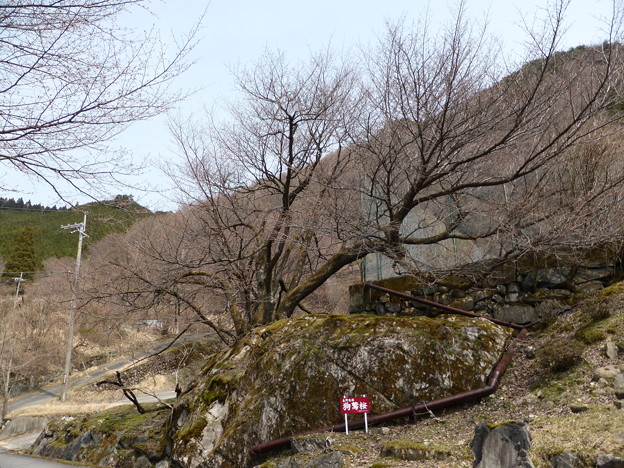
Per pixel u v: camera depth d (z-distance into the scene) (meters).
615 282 8.80
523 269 9.38
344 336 8.16
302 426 7.66
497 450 5.01
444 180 10.14
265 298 11.46
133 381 23.86
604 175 9.12
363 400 7.20
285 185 10.98
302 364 8.11
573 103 9.00
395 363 7.73
